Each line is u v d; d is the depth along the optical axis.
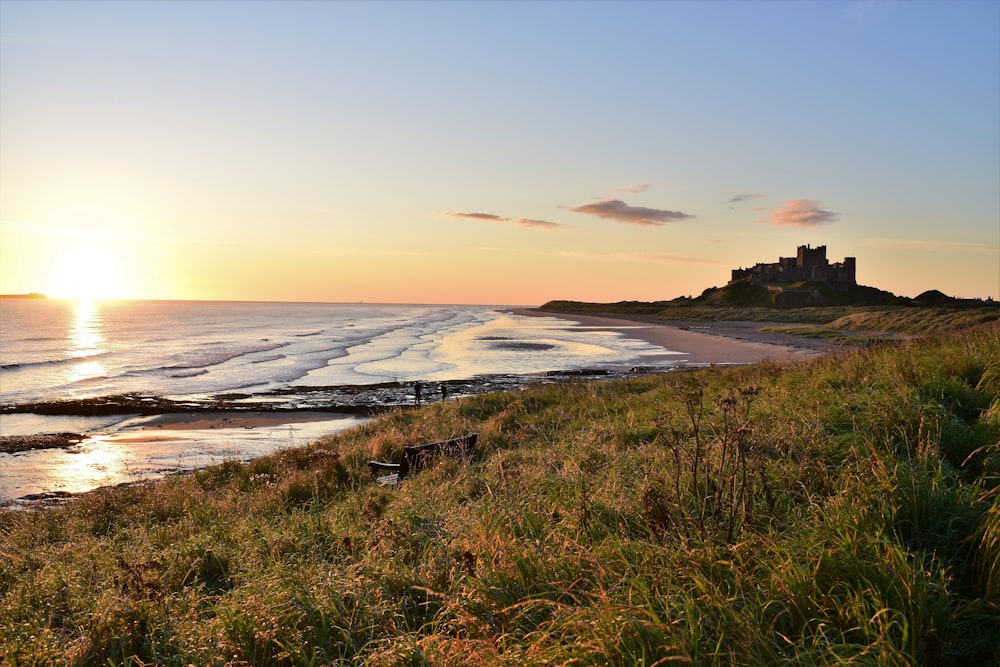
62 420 31.55
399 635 3.79
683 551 4.23
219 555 6.38
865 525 4.26
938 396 7.79
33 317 188.75
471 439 12.40
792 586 3.63
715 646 3.24
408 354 66.44
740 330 100.06
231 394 39.62
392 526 6.00
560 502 5.91
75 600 5.39
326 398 37.41
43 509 13.37
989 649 3.28
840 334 72.56
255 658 3.88
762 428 7.21
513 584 4.21
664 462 6.92
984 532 4.04
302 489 10.72
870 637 3.18
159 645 4.23
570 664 3.18
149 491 12.68
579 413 15.11
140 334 112.19
